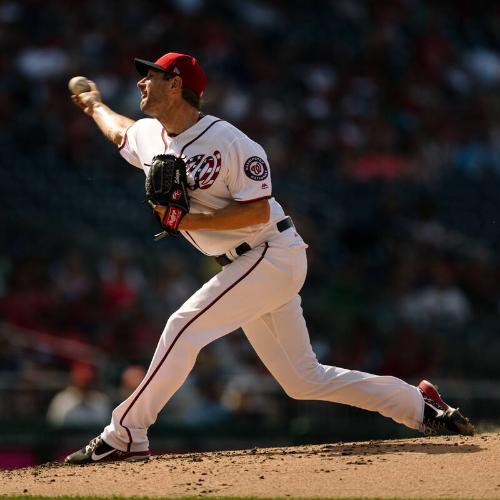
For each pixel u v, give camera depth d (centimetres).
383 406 1994
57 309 4203
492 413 3856
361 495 1628
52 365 3794
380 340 4531
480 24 7800
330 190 5597
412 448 1958
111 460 1936
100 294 4359
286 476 1764
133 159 1977
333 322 4722
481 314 5275
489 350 4700
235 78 6106
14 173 4844
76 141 5094
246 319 1880
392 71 6862
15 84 5312
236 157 1809
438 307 5053
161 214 1820
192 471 1822
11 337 3803
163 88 1816
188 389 3656
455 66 7269
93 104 2098
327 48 6688
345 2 7094
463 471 1753
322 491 1659
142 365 3756
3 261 4469
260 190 1806
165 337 1867
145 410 1894
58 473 1873
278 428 3619
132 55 5778
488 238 5938
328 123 6166
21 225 4712
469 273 5388
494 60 7556
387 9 7306
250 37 6394
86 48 5659
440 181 6069
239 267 1861
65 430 3406
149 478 1783
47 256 4609
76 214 4844
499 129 7031
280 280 1869
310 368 1955
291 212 5356
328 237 5331
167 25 6088
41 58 5491
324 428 3647
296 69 6425
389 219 5522
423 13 7469
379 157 6125
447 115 6831
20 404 3478
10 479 1855
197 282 4759
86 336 4097
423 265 5275
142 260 4741
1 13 5681
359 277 5100
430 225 5644
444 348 4578
